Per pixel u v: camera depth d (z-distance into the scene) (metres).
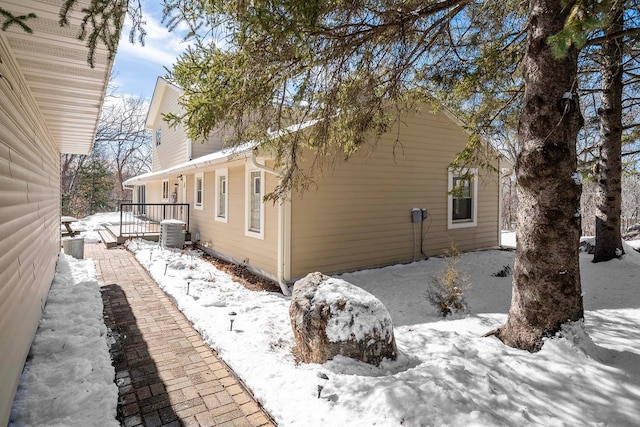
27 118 3.69
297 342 3.48
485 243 9.84
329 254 6.91
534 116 3.15
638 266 6.00
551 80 3.07
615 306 4.44
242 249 8.10
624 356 3.04
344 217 7.09
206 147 12.47
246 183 7.85
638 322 3.88
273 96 3.96
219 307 4.97
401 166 7.94
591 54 5.49
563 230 3.11
